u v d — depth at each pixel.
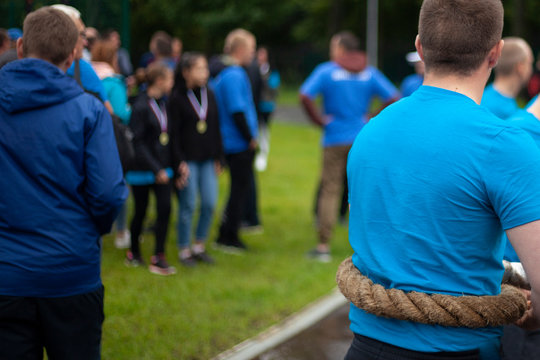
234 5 30.95
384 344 1.65
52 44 2.17
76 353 2.17
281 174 9.83
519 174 1.50
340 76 5.58
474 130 1.56
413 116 1.66
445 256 1.57
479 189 1.53
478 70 1.65
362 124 5.65
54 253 2.08
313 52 33.50
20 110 2.09
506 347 2.38
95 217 2.19
